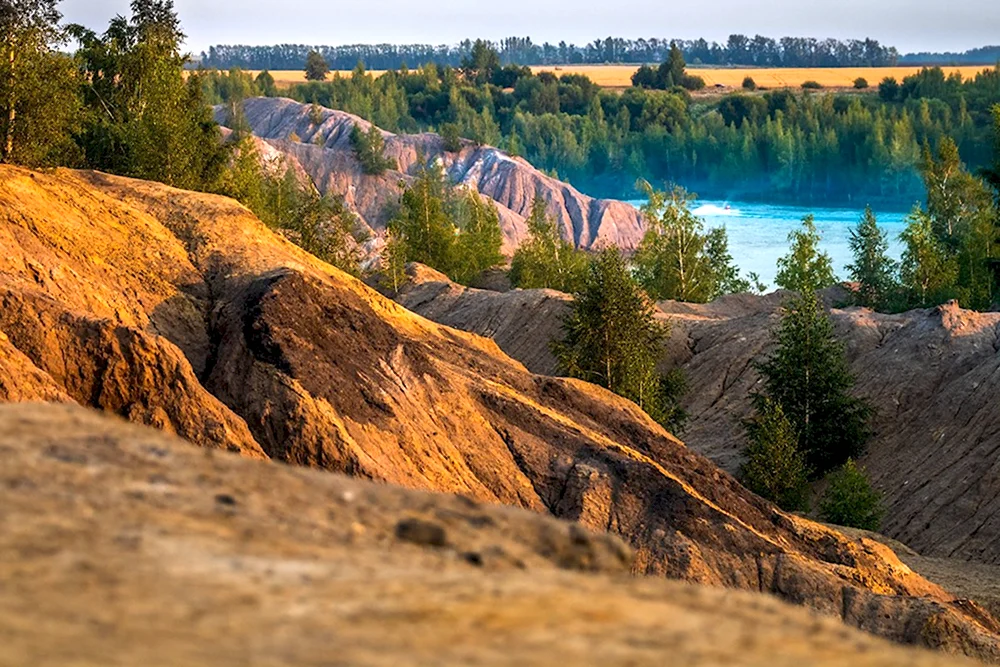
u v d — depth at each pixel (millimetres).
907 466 74375
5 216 51094
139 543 13984
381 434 48562
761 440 72062
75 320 44562
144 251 54688
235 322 50812
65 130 82625
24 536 13695
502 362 62562
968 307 124188
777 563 48625
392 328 53938
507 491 50719
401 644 11367
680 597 14406
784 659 11891
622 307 79500
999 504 66688
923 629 45688
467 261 150750
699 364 93625
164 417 43906
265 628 11547
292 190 149875
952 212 145625
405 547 16031
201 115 105250
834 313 93312
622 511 50438
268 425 46844
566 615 12805
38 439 18406
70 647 10273
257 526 15586
